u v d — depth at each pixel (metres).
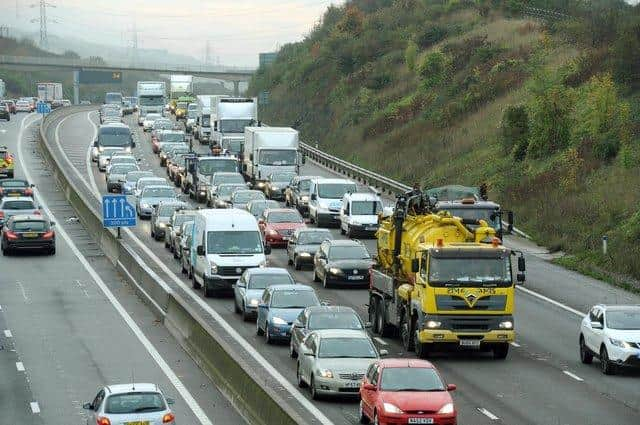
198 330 53.69
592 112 109.88
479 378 47.91
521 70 147.12
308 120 191.00
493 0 188.88
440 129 143.00
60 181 126.88
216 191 111.69
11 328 61.69
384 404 37.09
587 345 50.84
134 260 76.19
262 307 57.12
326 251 74.19
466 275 50.81
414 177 129.50
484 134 131.12
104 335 59.69
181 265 82.25
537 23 168.12
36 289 74.56
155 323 63.19
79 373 50.44
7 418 42.12
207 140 173.62
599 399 44.03
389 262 57.97
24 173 138.12
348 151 158.50
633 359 47.97
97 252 90.81
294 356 51.94
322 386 43.16
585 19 149.38
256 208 99.06
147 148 172.50
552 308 66.81
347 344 44.56
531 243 92.69
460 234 53.69
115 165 126.38
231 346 55.03
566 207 95.25
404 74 177.12
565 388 46.03
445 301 50.66
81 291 74.00
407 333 53.28
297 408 42.22
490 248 51.28
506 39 164.00
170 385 47.75
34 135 185.38
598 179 99.81
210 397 45.31
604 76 114.44
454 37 182.75
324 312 50.84
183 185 126.56
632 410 42.19
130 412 34.38
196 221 74.69
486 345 52.19
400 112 158.25
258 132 122.00
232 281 69.44
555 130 111.88
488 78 149.25
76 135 188.00
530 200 101.81
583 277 78.12
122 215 86.25
